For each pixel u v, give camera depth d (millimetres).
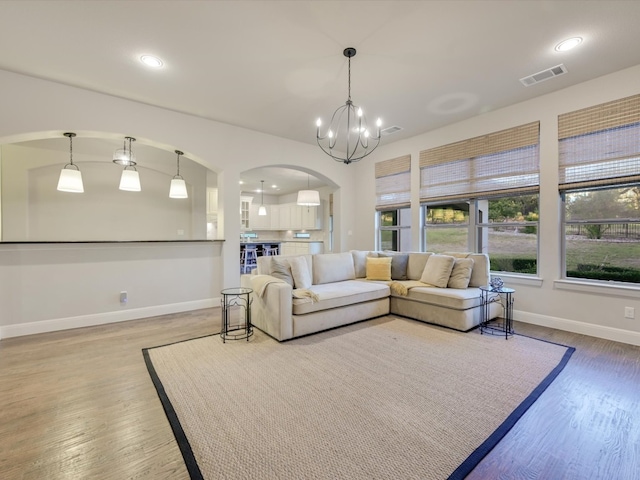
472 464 1482
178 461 1512
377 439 1658
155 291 4121
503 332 3438
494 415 1878
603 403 2016
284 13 2252
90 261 3682
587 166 3330
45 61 2896
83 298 3643
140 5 2170
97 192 5281
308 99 3701
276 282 3285
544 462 1506
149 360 2678
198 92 3518
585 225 3488
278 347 2984
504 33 2477
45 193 4867
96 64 2945
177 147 4094
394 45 2641
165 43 2615
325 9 2209
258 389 2186
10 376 2385
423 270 4332
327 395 2105
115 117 3629
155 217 5805
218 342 3125
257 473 1431
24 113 3156
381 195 5742
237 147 4633
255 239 10445
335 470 1445
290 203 9906
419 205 5074
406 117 4289
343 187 6062
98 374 2422
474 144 4305
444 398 2066
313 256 4211
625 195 3225
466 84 3355
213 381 2303
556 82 3330
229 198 4574
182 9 2207
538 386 2229
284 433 1710
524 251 4016
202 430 1738
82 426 1778
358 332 3434
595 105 3248
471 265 3889
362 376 2381
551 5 2154
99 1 2123
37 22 2340
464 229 4648
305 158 5457
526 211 3977
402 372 2447
